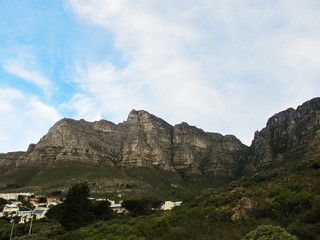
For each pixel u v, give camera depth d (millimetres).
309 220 23766
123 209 98750
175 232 28875
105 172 176250
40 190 140125
